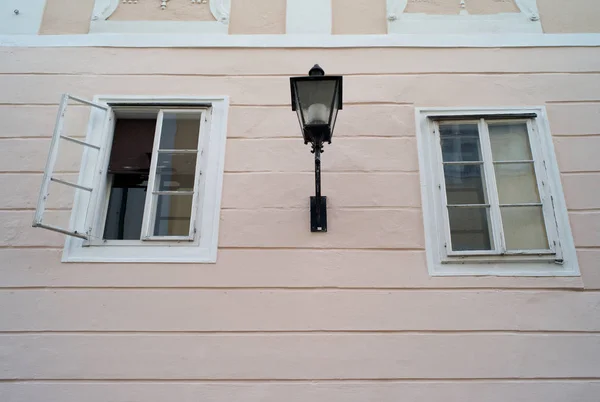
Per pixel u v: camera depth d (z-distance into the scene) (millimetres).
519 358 2820
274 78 3602
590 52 3668
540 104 3486
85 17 3826
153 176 3277
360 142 3391
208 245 3090
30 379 2775
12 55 3664
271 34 3760
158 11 3848
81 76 3594
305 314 2920
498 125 3447
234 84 3574
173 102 3494
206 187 3244
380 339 2861
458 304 2939
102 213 3230
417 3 3863
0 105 3500
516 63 3633
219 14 3830
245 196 3227
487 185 3234
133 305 2939
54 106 3518
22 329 2881
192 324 2896
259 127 3436
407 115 3473
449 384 2768
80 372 2789
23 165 3328
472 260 3039
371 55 3676
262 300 2955
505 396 2742
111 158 3396
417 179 3275
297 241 3102
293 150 3369
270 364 2809
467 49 3688
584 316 2914
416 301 2949
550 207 3170
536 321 2900
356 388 2760
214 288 2980
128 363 2809
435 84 3568
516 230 3156
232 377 2781
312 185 3262
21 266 3033
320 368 2801
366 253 3070
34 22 3795
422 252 3070
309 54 3688
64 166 3297
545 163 3289
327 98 2865
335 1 3883
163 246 3096
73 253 3068
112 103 3469
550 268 3027
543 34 3732
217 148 3361
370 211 3184
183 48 3697
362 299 2957
